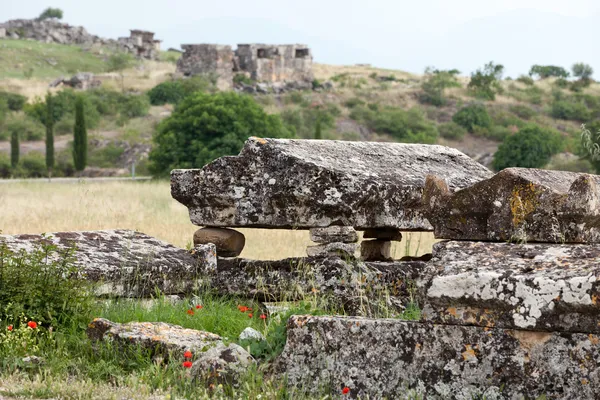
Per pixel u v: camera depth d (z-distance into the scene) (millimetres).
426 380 8047
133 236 13836
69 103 107250
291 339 8812
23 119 103812
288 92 129125
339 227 12328
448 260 8227
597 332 7316
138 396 8508
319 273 12148
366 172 12547
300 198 12258
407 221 12695
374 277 12141
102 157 89312
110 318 11352
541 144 87375
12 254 11242
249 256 20250
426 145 15008
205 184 13039
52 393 8523
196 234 13711
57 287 11000
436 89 129375
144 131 101250
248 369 8953
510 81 143375
